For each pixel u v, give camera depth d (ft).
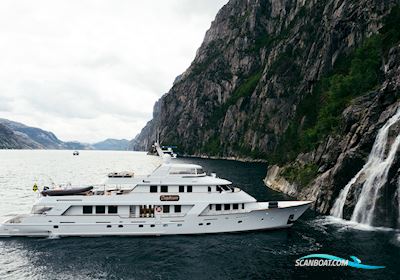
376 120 141.38
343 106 210.79
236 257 88.69
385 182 115.65
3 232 104.47
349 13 374.43
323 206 140.97
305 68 503.20
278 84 599.16
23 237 104.32
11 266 83.56
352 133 152.05
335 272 78.33
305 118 307.99
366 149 138.31
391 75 153.17
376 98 148.46
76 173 373.20
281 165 232.73
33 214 105.60
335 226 116.78
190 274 78.43
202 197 108.37
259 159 584.81
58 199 105.60
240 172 340.18
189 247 96.27
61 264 84.74
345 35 363.97
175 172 112.37
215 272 79.56
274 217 110.73
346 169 139.03
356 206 124.67
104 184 110.83
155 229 105.91
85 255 90.43
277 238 103.71
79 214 105.29
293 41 609.01
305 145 218.18
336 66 348.79
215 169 382.83
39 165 508.12
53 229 104.78
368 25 339.98
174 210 107.14
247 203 112.27
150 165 548.72
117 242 100.42
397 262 83.20
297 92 516.32
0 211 155.94
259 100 652.89
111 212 106.32
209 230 107.45
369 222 117.60
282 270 80.23
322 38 448.24
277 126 573.33
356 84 222.69
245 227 109.50
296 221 124.26
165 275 78.07
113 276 77.61
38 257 89.15
